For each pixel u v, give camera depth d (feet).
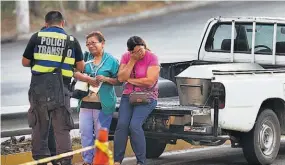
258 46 88.02
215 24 91.66
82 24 256.11
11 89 163.02
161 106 77.00
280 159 84.07
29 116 67.72
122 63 74.02
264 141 79.05
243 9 275.80
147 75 73.36
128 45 72.90
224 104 73.72
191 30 251.19
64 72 67.31
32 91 66.95
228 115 73.97
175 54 210.38
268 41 87.40
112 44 226.99
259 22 87.66
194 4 294.66
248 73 76.38
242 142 77.97
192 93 75.61
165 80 93.50
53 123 67.72
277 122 80.28
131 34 246.68
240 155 88.74
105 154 50.98
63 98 66.85
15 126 84.79
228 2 294.46
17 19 240.32
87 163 74.02
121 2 284.82
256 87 76.59
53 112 67.26
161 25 262.47
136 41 72.54
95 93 72.79
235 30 89.81
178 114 74.43
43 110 66.64
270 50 87.20
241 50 89.51
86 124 73.61
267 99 78.38
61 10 262.06
